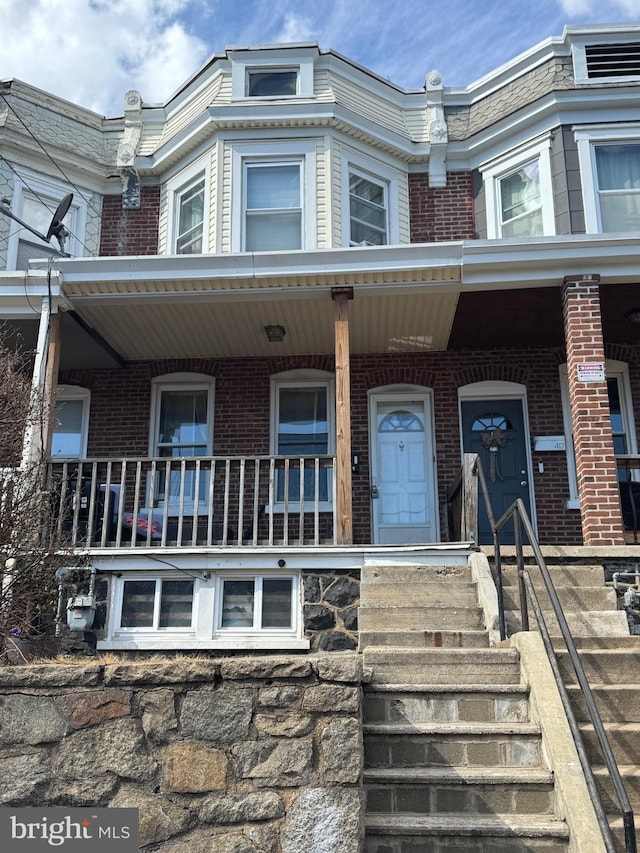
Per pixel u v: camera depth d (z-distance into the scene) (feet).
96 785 12.09
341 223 37.09
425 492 36.96
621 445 35.99
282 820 11.90
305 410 38.42
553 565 25.34
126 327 34.14
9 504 20.24
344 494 27.45
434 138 39.40
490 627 20.84
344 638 25.57
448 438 36.83
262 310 32.50
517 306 32.40
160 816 11.95
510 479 36.58
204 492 37.11
